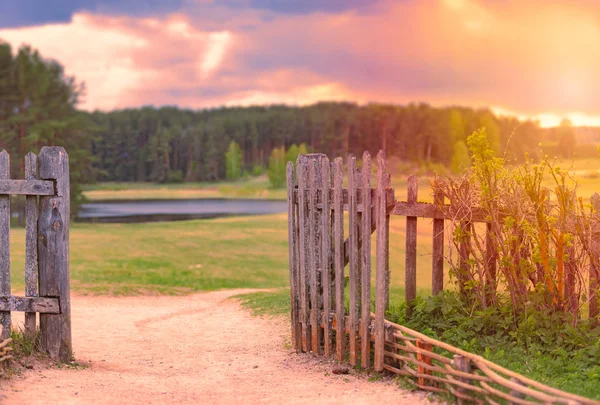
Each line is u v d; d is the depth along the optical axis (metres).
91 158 69.25
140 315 14.02
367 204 7.29
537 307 7.76
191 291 19.02
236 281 24.11
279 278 26.05
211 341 10.55
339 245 7.81
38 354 7.77
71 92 75.56
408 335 8.07
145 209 85.25
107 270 23.84
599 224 7.67
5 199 7.78
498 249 8.07
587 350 6.95
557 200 7.75
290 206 8.84
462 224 8.41
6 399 5.84
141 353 9.55
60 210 7.88
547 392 5.66
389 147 176.88
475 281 8.16
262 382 7.31
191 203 101.88
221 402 6.30
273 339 10.22
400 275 25.09
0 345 6.94
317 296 8.38
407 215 8.87
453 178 8.66
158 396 6.53
